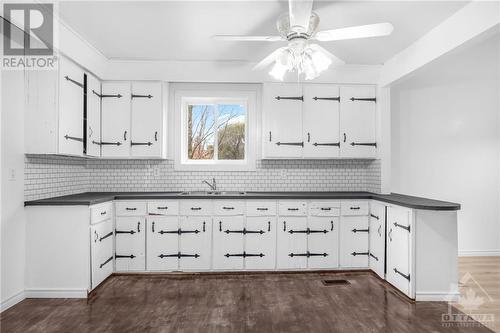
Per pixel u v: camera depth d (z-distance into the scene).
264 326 2.58
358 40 3.41
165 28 3.13
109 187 4.38
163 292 3.31
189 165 4.43
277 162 4.51
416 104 4.67
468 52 4.68
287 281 3.66
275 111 4.23
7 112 2.89
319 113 4.26
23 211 3.11
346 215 3.97
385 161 4.23
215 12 2.79
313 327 2.57
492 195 4.76
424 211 3.08
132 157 4.12
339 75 4.24
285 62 2.49
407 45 3.55
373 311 2.87
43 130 3.12
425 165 4.68
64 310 2.87
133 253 3.82
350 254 3.98
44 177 3.43
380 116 4.25
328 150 4.27
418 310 2.89
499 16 2.34
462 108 4.70
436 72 4.69
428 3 2.62
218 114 4.60
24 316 2.75
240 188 4.48
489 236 4.77
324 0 2.57
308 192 4.38
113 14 2.85
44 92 3.13
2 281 2.85
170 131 4.41
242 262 3.88
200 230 3.86
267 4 2.64
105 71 4.07
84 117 3.70
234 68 4.20
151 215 3.83
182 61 4.14
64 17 2.92
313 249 3.94
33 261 3.15
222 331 2.49
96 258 3.34
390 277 3.48
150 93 4.13
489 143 4.74
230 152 4.61
